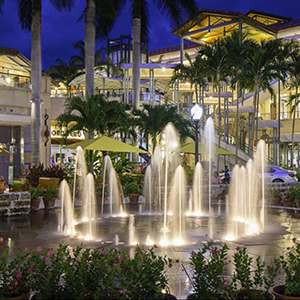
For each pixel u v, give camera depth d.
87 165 20.58
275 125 32.81
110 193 15.74
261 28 39.56
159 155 25.77
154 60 60.50
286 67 28.41
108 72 47.50
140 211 14.75
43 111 29.03
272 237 9.48
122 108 21.89
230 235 9.76
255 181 20.25
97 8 24.88
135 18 26.95
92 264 4.52
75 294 4.03
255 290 4.24
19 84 27.12
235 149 29.86
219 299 4.18
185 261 7.00
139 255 4.82
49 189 15.22
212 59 28.45
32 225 11.11
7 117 26.17
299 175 20.61
